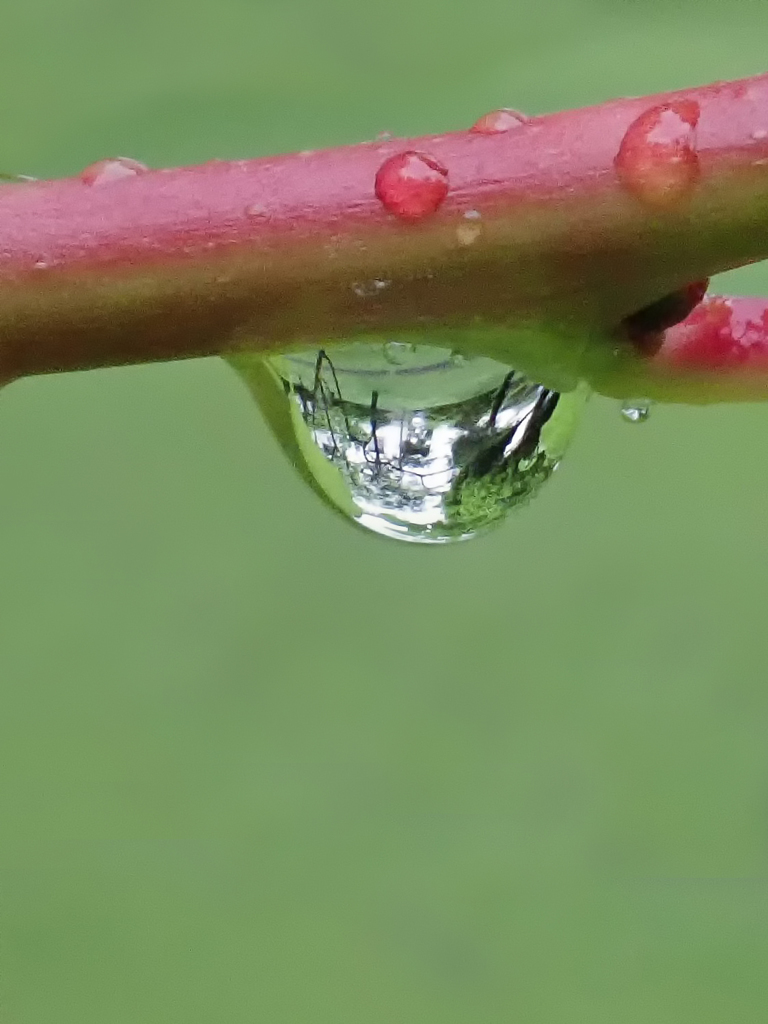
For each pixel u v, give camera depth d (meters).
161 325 0.07
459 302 0.07
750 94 0.07
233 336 0.07
